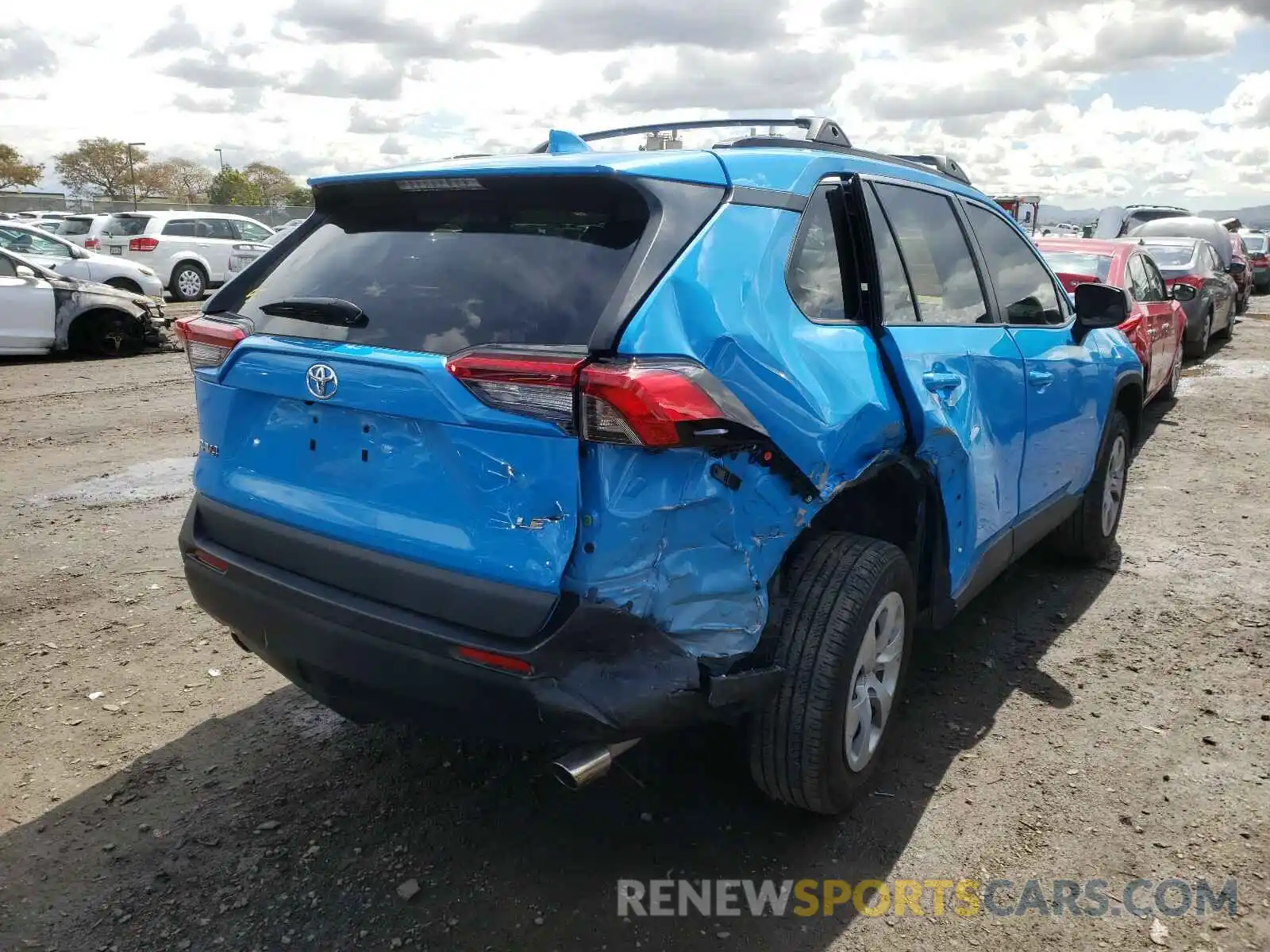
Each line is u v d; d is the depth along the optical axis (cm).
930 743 337
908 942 247
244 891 265
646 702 224
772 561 247
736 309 241
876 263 297
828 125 317
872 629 282
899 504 311
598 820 295
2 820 295
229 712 361
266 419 275
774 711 265
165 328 1331
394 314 252
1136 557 522
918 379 296
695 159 255
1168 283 1241
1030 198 2575
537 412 216
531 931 250
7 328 1163
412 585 238
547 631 221
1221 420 876
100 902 261
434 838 288
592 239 242
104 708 363
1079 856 278
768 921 254
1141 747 334
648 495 218
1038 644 416
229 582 279
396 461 242
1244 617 441
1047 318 431
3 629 428
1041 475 405
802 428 247
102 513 588
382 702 253
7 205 5306
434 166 269
